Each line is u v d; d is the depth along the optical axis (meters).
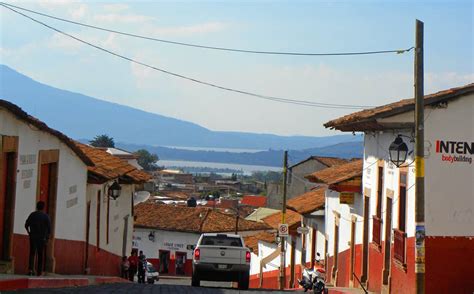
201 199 122.56
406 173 18.27
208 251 24.41
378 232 21.16
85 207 23.72
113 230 30.36
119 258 32.47
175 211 64.62
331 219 29.34
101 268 27.62
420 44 14.94
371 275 21.91
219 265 24.36
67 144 20.73
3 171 15.91
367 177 22.89
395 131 19.39
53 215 20.02
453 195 17.17
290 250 39.12
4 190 16.20
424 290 15.41
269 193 77.88
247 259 24.39
